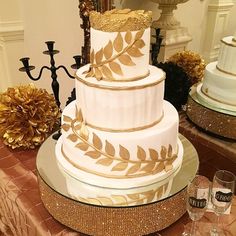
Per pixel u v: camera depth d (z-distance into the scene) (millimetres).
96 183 797
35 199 958
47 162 924
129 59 742
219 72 1213
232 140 1168
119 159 782
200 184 792
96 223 769
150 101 773
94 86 740
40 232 852
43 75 2184
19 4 1992
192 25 1454
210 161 1212
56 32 2059
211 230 841
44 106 1198
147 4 1528
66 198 771
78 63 1214
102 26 718
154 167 812
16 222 1015
